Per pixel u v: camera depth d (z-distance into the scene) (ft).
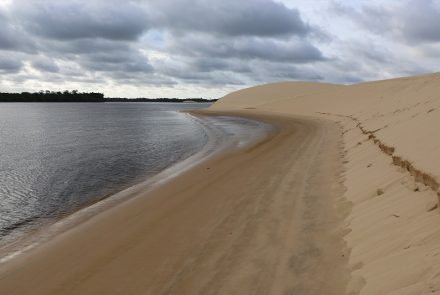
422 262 14.64
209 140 96.53
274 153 57.88
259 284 17.70
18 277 21.75
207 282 18.44
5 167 70.28
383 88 166.50
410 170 24.81
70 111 414.62
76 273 21.33
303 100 252.21
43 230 31.30
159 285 18.67
